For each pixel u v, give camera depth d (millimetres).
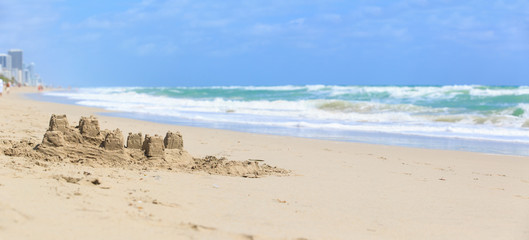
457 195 6797
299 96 43469
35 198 4652
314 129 17688
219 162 8188
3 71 168625
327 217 5191
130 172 6828
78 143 7758
